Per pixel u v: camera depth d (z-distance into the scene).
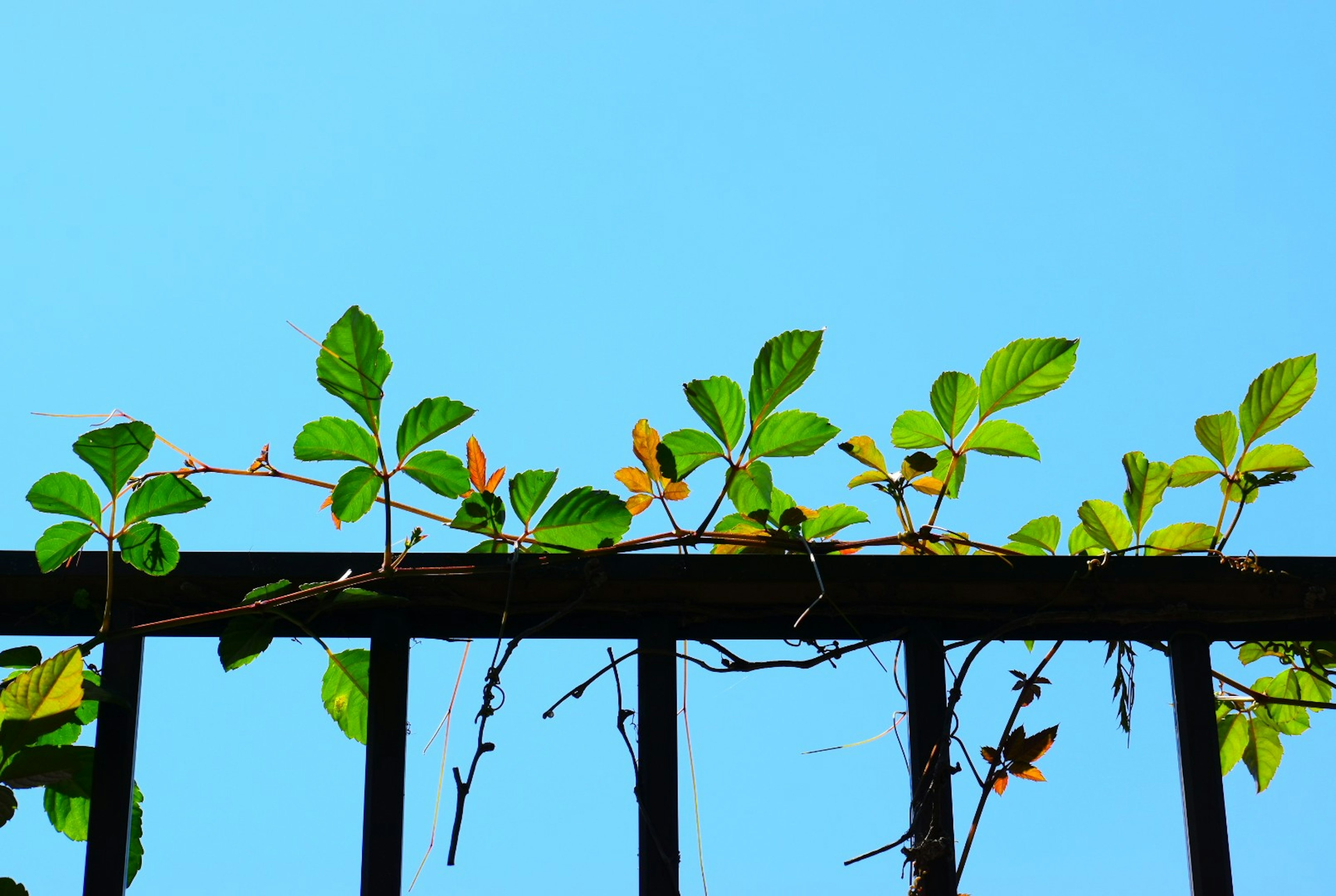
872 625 1.25
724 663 1.23
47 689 1.10
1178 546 1.33
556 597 1.22
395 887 1.11
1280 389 1.34
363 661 1.30
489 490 1.37
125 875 1.14
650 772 1.17
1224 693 1.48
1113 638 1.26
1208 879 1.16
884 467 1.35
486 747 1.14
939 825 1.17
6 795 1.10
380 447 1.24
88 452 1.18
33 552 1.20
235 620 1.19
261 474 1.30
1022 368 1.35
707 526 1.27
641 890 1.13
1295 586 1.21
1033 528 1.37
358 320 1.25
